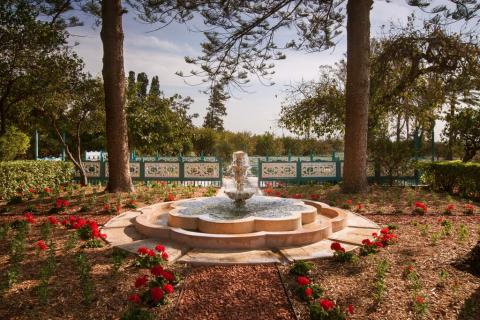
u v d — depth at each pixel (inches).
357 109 407.2
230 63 444.1
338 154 709.9
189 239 208.8
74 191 415.8
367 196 385.4
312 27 454.3
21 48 341.4
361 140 410.3
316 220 267.3
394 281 155.3
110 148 394.9
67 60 386.6
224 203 294.5
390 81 529.3
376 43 588.7
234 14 409.1
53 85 376.2
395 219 284.7
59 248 205.3
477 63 473.4
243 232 220.8
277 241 206.4
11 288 151.1
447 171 432.5
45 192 380.8
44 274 158.9
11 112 422.9
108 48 382.9
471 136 531.8
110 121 391.9
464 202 352.2
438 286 148.8
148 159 681.0
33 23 337.4
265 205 285.1
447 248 197.6
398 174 515.2
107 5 379.6
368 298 141.4
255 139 1211.2
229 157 1127.6
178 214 248.2
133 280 158.4
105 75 387.5
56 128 472.4
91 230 221.0
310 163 531.5
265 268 174.6
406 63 522.6
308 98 611.5
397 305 135.2
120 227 253.9
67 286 152.9
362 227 254.5
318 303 129.2
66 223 247.4
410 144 507.5
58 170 488.4
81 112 471.5
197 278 163.3
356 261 178.5
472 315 126.6
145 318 122.3
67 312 132.3
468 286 147.8
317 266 176.7
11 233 239.0
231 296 146.1
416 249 197.8
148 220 264.8
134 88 723.4
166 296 140.3
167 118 756.6
